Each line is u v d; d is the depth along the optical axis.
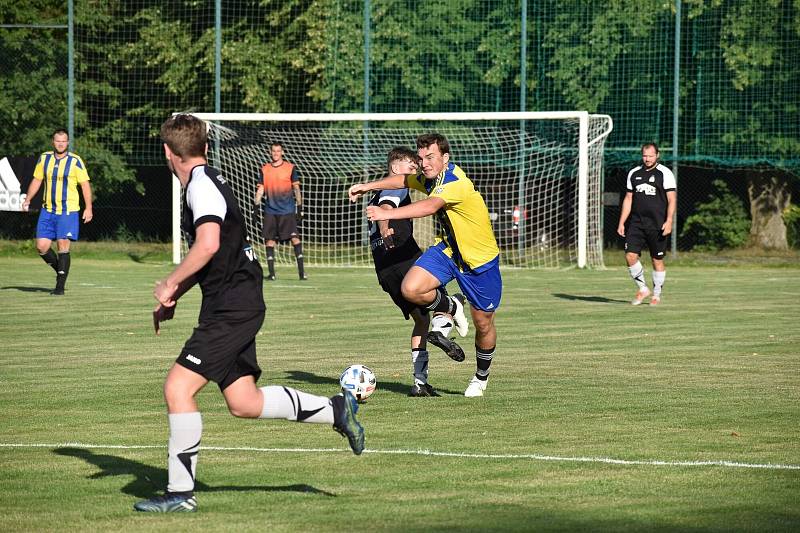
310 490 14.12
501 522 12.53
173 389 13.09
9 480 14.64
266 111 71.06
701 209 71.06
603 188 68.00
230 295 13.23
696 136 66.56
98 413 19.58
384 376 23.95
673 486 14.25
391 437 17.47
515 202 64.19
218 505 13.34
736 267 61.16
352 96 69.25
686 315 36.22
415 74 68.56
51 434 17.72
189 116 13.44
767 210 69.88
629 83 66.75
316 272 56.25
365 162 66.12
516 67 67.94
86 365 25.27
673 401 20.72
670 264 62.59
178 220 59.31
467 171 65.75
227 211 13.12
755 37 64.75
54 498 13.70
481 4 68.06
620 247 73.00
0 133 69.38
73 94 64.12
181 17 72.88
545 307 38.78
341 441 17.19
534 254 63.31
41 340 29.61
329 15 68.94
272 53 71.38
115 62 73.44
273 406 13.58
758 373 24.12
